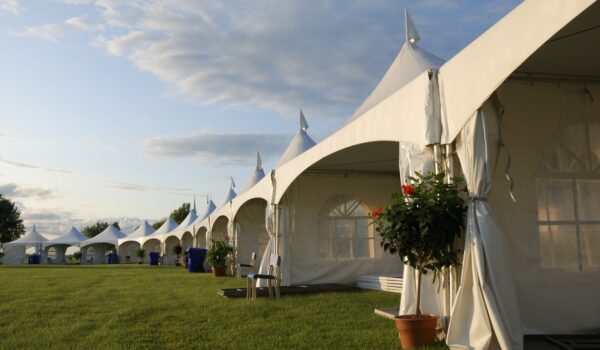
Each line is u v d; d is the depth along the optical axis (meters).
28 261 34.84
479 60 3.65
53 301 7.85
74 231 34.31
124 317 6.04
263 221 15.53
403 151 4.65
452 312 3.59
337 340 4.41
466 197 3.92
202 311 6.54
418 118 4.39
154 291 9.56
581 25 3.31
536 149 4.36
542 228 4.23
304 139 16.70
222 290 8.84
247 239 15.27
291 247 9.81
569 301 4.16
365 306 6.59
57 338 4.75
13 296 8.66
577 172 4.42
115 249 37.53
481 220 3.55
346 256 10.09
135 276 14.91
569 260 4.24
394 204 3.96
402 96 4.72
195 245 22.53
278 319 5.75
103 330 5.16
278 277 8.06
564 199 4.34
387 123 5.03
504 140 4.27
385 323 5.22
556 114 4.47
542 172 4.34
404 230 3.85
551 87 4.50
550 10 2.98
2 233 44.75
